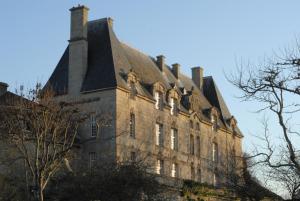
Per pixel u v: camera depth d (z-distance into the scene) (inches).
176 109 2704.2
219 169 2728.8
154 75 2696.9
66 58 2468.0
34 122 1486.2
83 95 2293.3
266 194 1455.5
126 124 2266.2
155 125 2496.3
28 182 1560.0
